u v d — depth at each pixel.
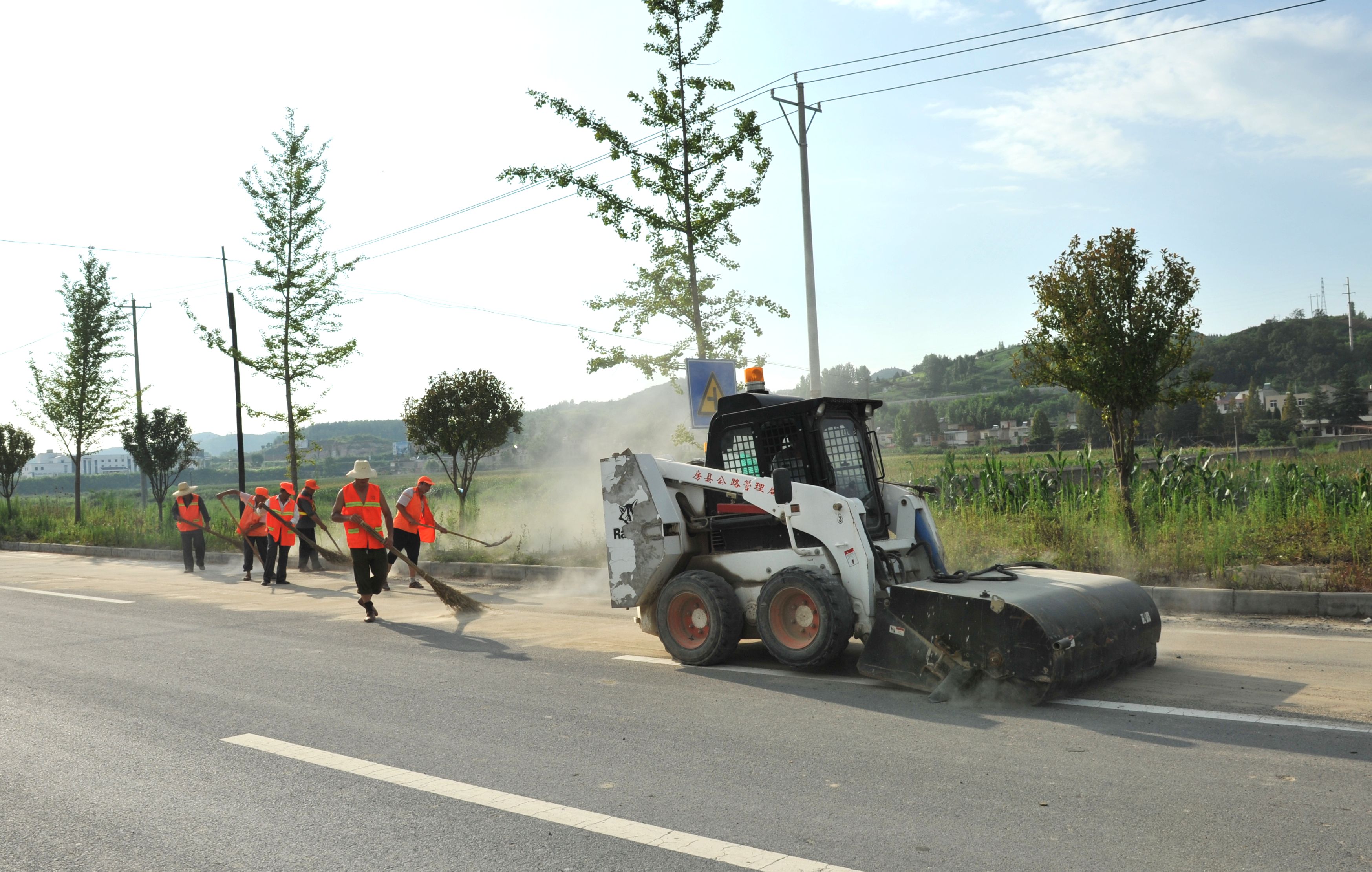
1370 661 6.84
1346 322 177.00
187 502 17.36
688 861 3.73
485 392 18.64
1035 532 12.36
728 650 7.30
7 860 3.93
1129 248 11.66
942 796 4.36
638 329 14.52
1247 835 3.80
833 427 7.67
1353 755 4.77
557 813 4.30
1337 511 12.32
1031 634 5.76
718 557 7.64
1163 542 11.50
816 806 4.29
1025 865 3.59
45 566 19.47
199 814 4.43
